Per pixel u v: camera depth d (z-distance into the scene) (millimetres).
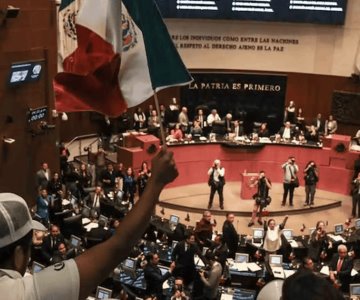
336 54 23266
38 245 12750
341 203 20016
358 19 22625
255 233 14859
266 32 23562
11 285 1653
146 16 3547
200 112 22547
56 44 16875
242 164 21375
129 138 19594
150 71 3578
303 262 12898
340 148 20516
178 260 12648
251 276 12867
